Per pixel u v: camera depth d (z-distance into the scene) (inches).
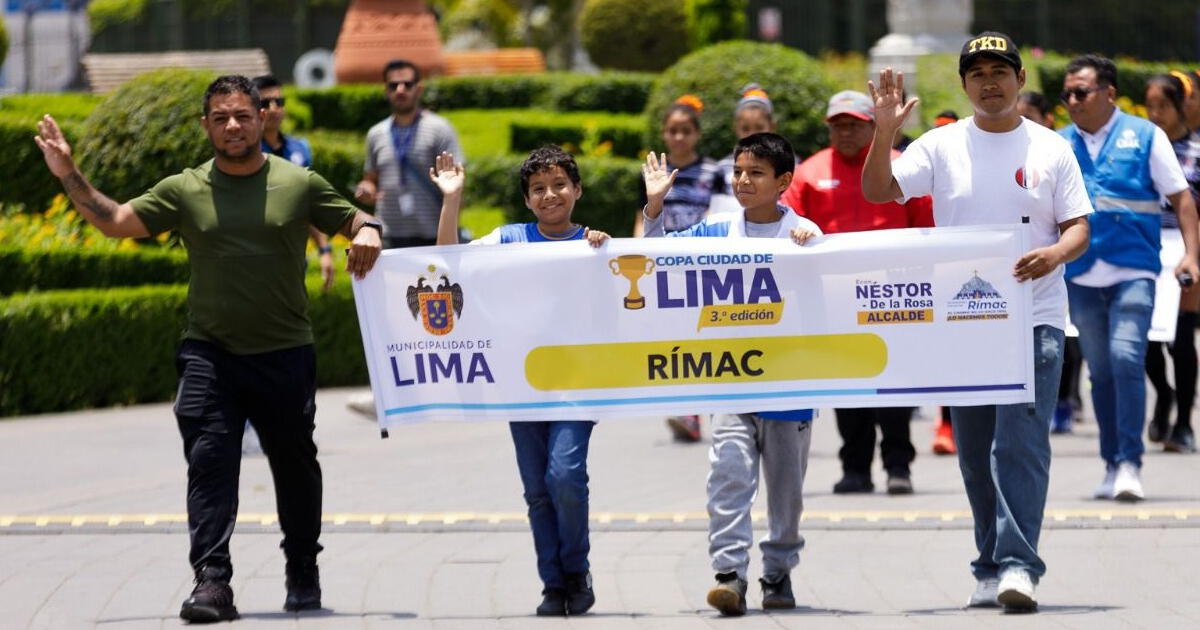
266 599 979.3
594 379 922.1
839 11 6589.6
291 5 6663.4
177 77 2246.6
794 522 925.8
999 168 915.4
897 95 887.7
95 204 900.6
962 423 937.5
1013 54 900.6
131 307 1953.7
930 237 904.9
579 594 921.5
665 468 1471.5
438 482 1407.5
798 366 916.0
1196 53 6437.0
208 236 915.4
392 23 3796.8
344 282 2142.0
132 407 1948.8
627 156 3329.2
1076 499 1266.0
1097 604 922.7
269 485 1403.8
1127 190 1278.3
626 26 4441.4
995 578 933.8
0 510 1285.7
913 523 1181.7
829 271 912.9
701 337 918.4
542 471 932.0
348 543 1148.5
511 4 5625.0
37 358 1873.8
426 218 1625.2
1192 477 1371.8
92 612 943.7
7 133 2383.1
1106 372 1273.4
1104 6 6481.3
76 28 6545.3
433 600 968.3
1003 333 903.7
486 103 3823.8
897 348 911.0
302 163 1544.0
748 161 929.5
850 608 928.9
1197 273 1289.4
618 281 920.3
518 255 924.6
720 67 2800.2
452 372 933.2
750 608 934.4
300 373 930.1
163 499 1331.2
